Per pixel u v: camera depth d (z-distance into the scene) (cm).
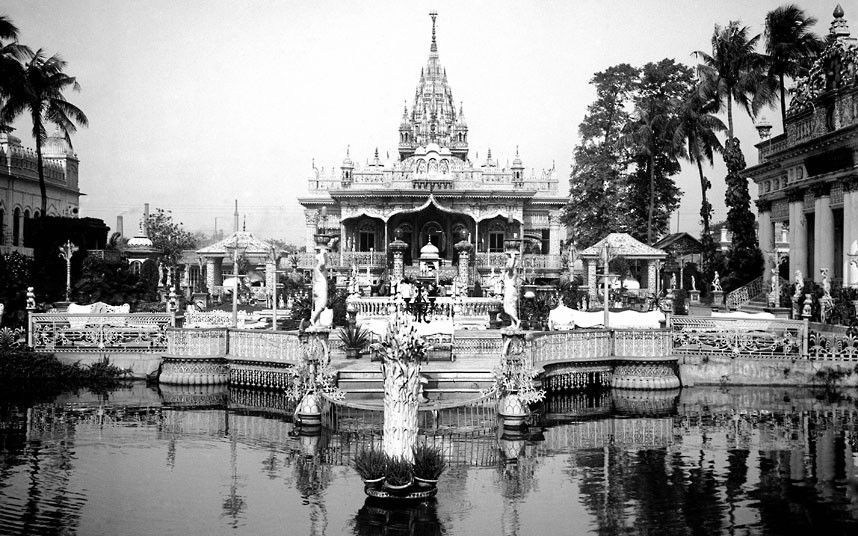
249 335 2884
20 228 6188
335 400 2166
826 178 3997
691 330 3173
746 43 5266
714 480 1783
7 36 4869
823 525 1491
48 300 4375
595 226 6775
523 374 2314
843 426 2364
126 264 4716
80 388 2953
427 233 7381
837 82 3981
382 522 1506
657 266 5022
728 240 7525
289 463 1911
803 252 4419
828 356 3080
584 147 6912
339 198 7394
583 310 4103
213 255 6044
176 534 1438
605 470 1867
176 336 2945
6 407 2592
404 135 13750
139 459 1945
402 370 1628
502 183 7531
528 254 7194
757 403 2742
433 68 13588
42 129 5300
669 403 2741
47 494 1667
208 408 2584
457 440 2166
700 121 5625
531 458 1975
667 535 1443
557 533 1452
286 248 9450
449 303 3716
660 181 6562
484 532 1455
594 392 2942
